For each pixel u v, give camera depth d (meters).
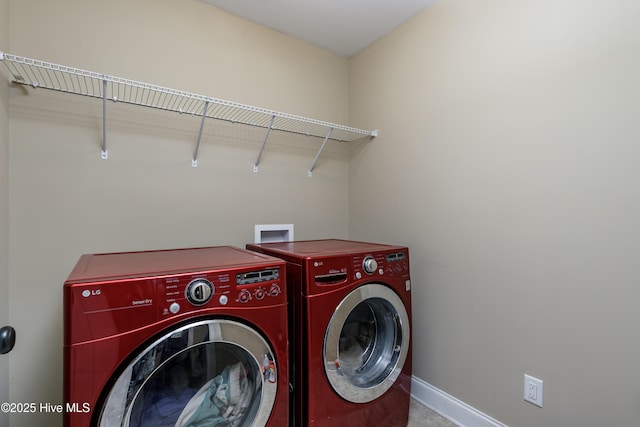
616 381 1.14
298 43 2.22
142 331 0.86
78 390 0.79
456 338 1.68
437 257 1.79
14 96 1.37
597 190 1.19
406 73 2.00
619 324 1.14
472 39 1.62
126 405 0.85
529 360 1.39
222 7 1.89
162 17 1.71
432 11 1.84
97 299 0.82
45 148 1.43
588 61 1.21
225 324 0.99
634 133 1.10
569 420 1.26
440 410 1.74
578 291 1.24
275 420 1.10
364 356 1.59
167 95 1.71
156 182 1.70
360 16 1.96
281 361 1.12
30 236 1.39
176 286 0.92
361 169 2.36
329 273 1.33
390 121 2.12
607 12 1.16
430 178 1.84
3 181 1.27
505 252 1.48
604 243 1.17
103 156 1.56
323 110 2.34
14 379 1.36
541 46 1.35
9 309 1.34
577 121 1.24
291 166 2.21
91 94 1.53
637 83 1.09
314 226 2.31
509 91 1.46
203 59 1.84
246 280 1.06
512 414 1.44
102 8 1.55
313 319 1.27
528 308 1.39
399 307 1.56
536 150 1.37
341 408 1.35
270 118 2.02
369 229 2.28
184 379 1.00
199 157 1.83
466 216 1.64
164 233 1.72
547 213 1.33
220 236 1.91
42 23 1.41
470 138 1.63
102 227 1.56
